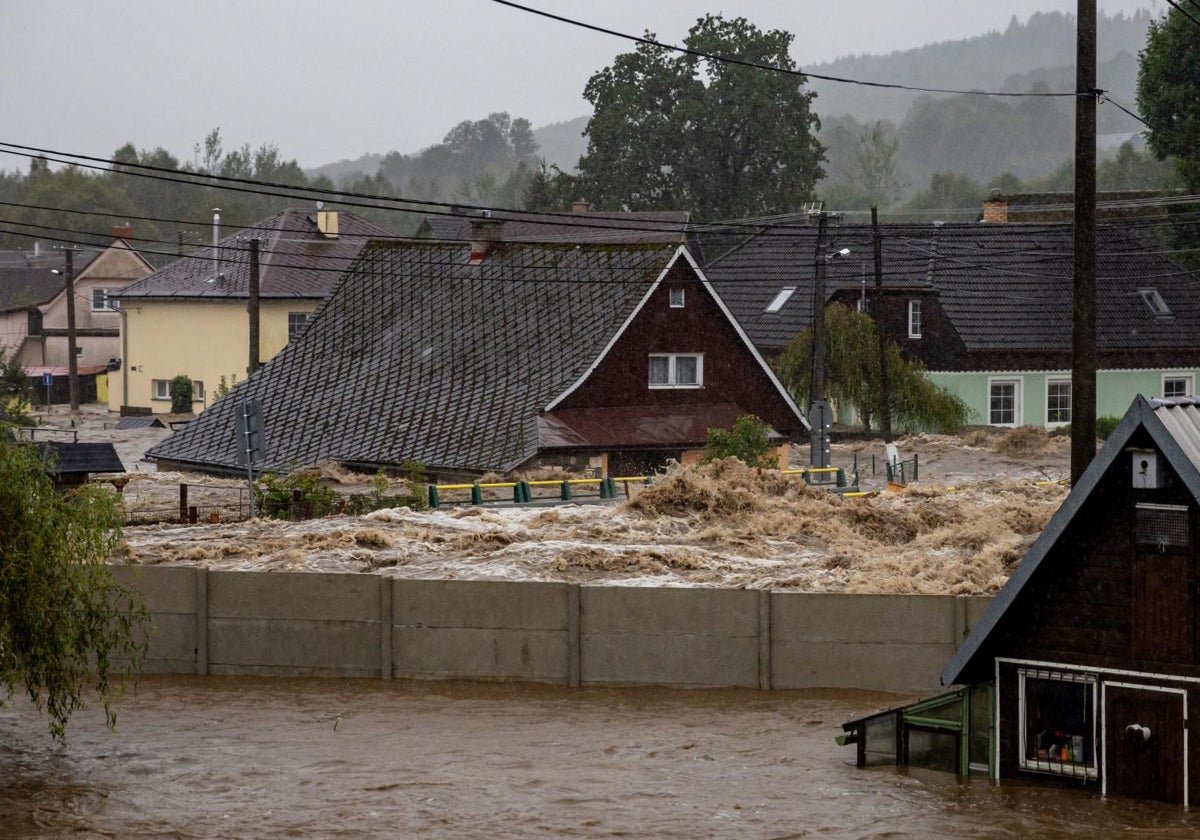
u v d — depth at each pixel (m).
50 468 21.05
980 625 18.86
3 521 19.70
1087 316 23.95
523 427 45.59
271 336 80.12
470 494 41.72
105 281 101.75
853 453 58.06
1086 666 18.48
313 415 50.78
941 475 51.56
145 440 69.50
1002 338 66.69
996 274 69.19
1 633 19.84
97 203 168.75
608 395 47.22
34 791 20.16
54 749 22.36
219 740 22.81
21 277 116.56
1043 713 19.11
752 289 73.06
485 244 53.62
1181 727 17.86
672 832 18.20
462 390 48.78
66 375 98.94
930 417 62.94
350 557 30.05
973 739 19.80
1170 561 17.78
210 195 197.50
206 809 19.34
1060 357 67.31
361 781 20.58
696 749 22.08
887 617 24.95
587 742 22.48
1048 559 18.59
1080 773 18.75
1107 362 67.88
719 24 106.62
